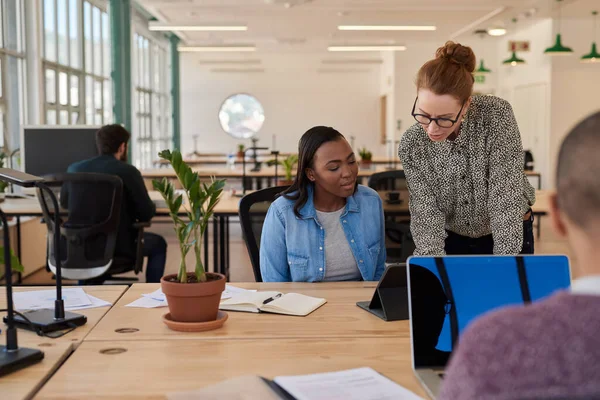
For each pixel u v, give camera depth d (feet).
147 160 47.50
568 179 2.10
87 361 4.40
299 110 57.00
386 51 53.83
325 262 6.95
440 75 5.98
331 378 3.96
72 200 11.52
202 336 4.96
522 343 1.97
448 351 4.13
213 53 56.18
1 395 3.80
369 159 32.12
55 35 27.63
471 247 7.52
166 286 5.08
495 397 1.95
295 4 32.37
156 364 4.34
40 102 24.82
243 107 56.80
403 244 14.14
